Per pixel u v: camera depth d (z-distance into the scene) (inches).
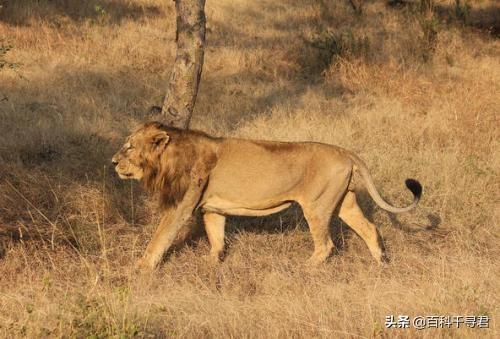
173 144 398.9
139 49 845.8
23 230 426.6
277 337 306.7
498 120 693.3
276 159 405.1
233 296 361.1
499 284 377.7
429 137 655.1
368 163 573.0
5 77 689.6
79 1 990.4
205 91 756.0
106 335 274.4
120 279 382.0
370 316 323.3
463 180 549.0
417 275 391.5
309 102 741.3
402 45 954.1
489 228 496.7
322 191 411.8
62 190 475.5
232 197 408.5
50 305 317.7
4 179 478.6
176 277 388.2
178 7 495.8
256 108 717.9
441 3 1202.0
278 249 447.8
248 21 1051.3
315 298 352.8
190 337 303.9
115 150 546.6
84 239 424.2
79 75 732.7
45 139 549.6
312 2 1152.2
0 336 283.6
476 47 996.6
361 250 457.1
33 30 843.4
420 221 509.4
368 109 738.8
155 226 455.2
